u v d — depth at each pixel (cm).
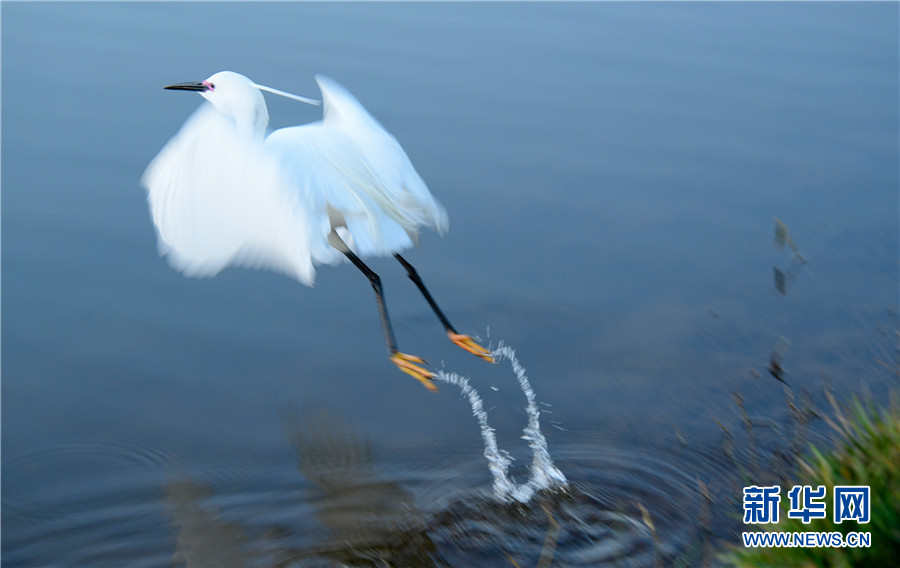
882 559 386
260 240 514
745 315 749
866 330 724
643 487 571
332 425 643
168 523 551
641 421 639
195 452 615
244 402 664
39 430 632
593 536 530
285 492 579
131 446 620
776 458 582
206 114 509
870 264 812
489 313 764
